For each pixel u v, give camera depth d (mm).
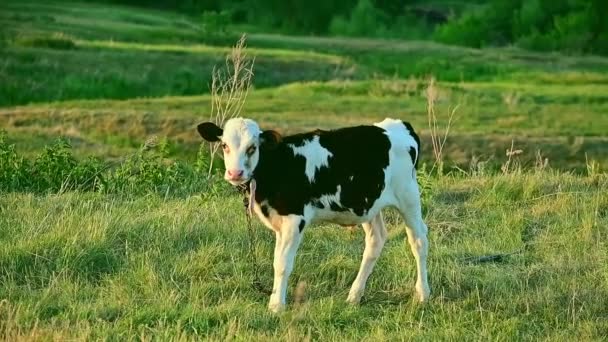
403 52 56562
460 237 11797
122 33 52625
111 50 43438
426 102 34219
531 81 44781
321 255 10852
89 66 40375
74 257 10141
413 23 80938
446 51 57125
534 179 14039
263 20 80375
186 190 13852
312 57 47406
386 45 59312
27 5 62594
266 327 8883
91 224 10914
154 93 39312
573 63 54062
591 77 45469
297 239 9305
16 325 8492
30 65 39188
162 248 10672
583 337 8820
